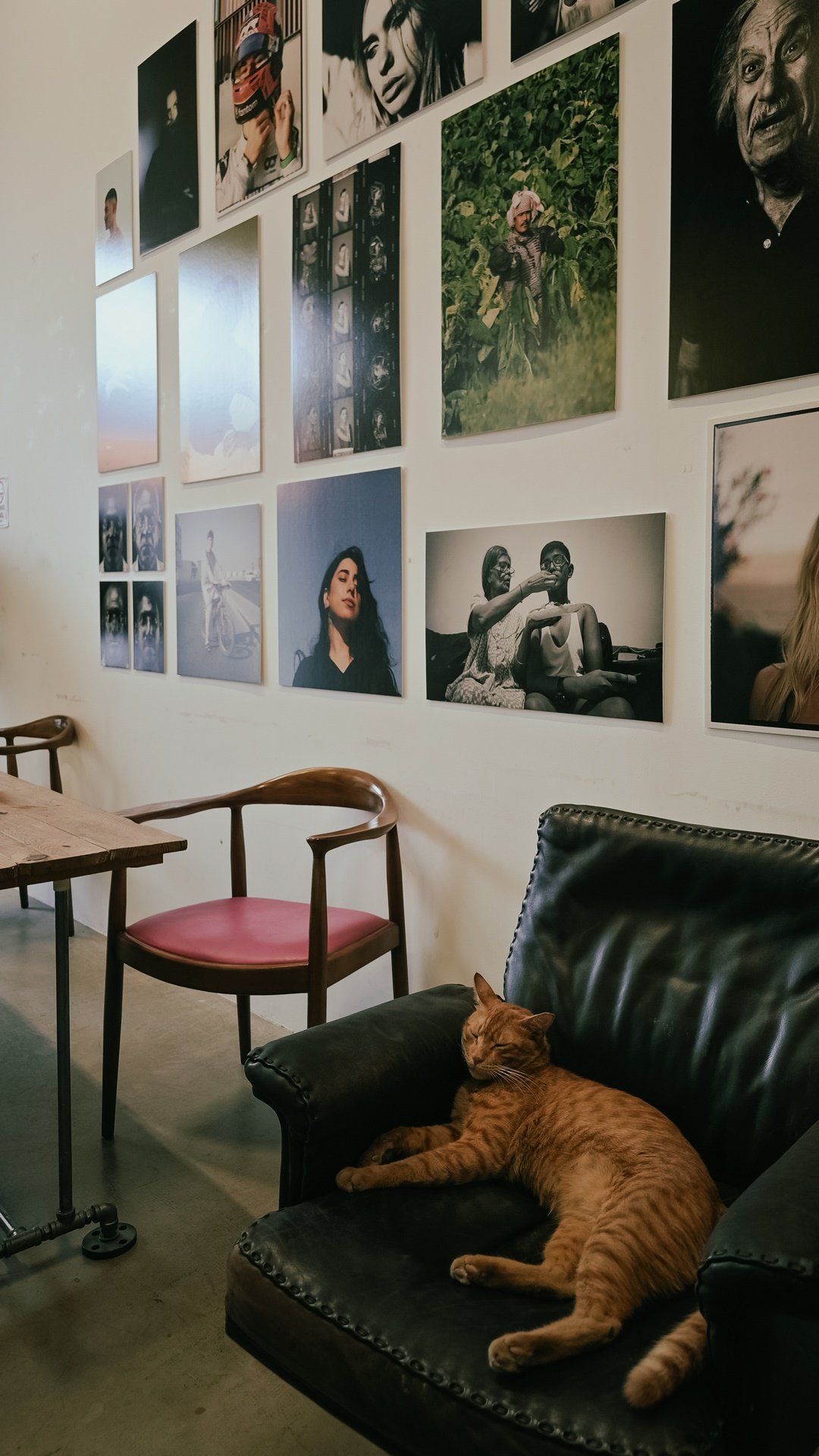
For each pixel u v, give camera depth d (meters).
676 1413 0.92
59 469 3.78
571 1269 1.14
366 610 2.45
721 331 1.70
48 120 3.69
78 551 3.70
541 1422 0.93
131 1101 2.41
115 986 2.20
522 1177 1.38
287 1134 1.37
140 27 3.15
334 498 2.51
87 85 3.44
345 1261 1.17
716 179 1.70
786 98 1.60
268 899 2.49
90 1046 2.73
